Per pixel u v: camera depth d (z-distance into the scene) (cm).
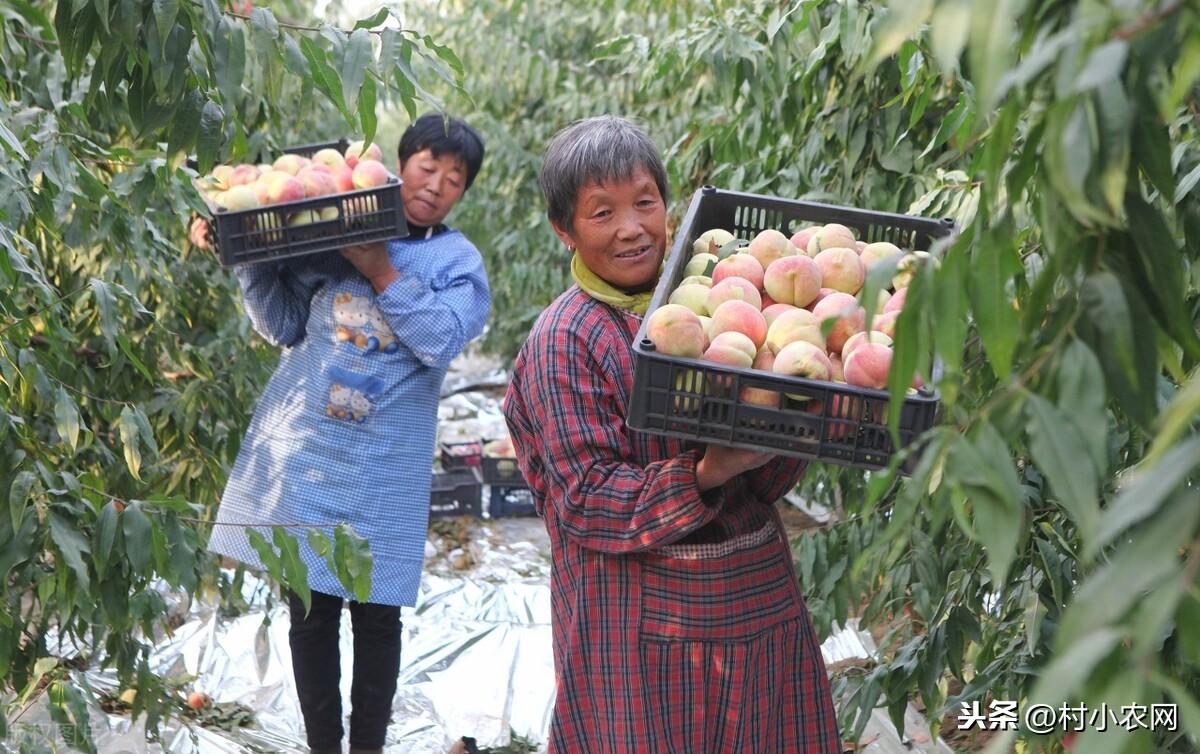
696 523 149
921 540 208
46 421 259
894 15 74
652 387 136
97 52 179
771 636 162
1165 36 76
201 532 208
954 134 196
